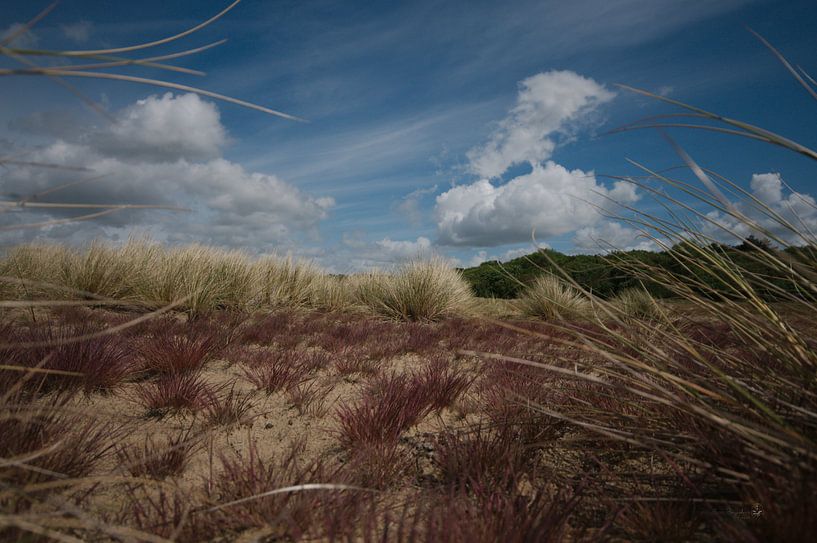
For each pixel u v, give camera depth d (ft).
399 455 7.03
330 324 24.30
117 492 5.65
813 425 5.33
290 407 9.88
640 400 7.94
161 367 11.71
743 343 6.77
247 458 7.05
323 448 7.72
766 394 6.02
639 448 7.27
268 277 34.04
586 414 8.16
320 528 4.91
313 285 35.27
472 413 10.07
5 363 8.73
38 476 5.40
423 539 4.65
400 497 5.90
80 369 9.64
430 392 10.28
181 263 28.14
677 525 4.95
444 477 6.63
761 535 4.41
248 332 18.25
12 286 19.49
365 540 4.32
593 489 6.17
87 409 8.65
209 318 21.98
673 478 6.19
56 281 23.00
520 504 5.23
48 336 10.98
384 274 38.65
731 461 5.56
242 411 9.16
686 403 5.41
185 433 7.95
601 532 4.76
